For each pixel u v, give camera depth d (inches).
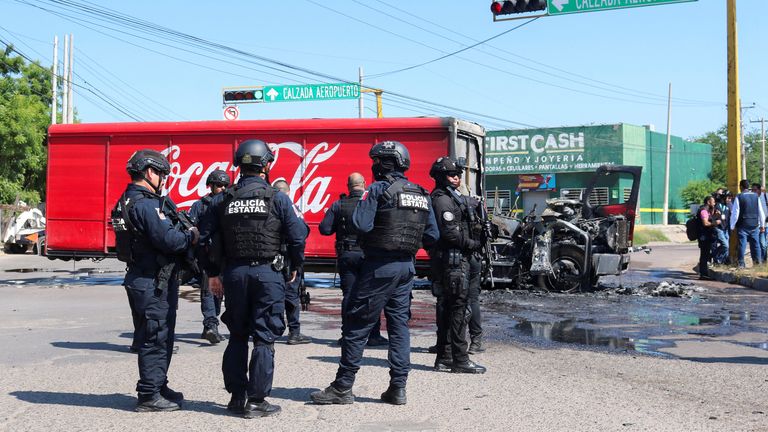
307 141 605.9
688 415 212.1
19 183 1437.0
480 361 296.8
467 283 269.0
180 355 313.6
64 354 315.6
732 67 737.6
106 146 631.8
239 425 204.1
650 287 591.2
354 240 309.0
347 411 218.5
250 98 1139.9
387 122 593.0
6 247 1223.5
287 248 215.6
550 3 678.5
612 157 2071.9
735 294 561.9
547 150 2130.9
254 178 215.5
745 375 266.8
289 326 342.6
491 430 198.1
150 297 215.8
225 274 214.5
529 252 583.5
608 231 599.8
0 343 343.9
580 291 575.2
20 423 205.9
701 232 708.0
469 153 612.7
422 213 229.3
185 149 621.3
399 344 227.3
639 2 666.8
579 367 283.7
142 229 212.5
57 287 645.3
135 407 219.5
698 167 2578.7
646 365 286.7
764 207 737.6
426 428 200.2
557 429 198.5
